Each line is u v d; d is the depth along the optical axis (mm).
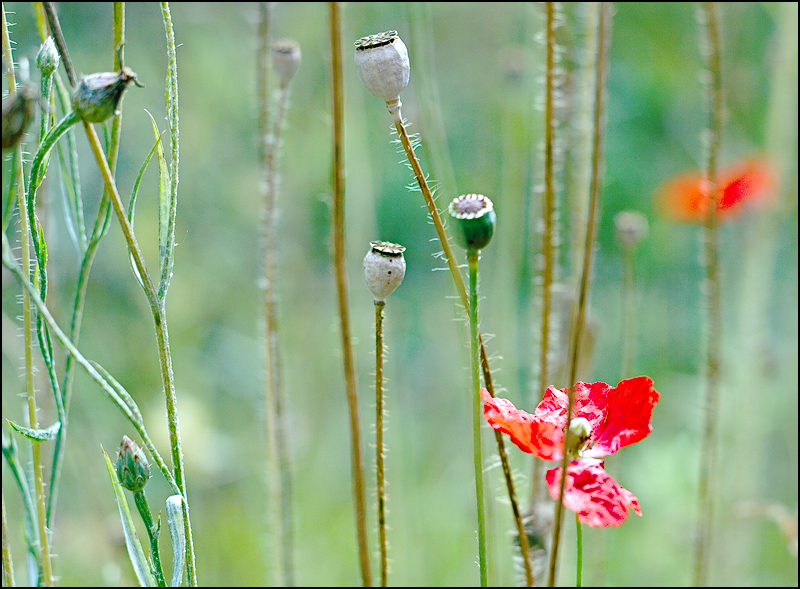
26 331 1169
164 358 1138
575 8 1472
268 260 1297
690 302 3182
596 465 1151
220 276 2625
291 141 2510
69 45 2580
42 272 1156
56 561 1749
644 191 3381
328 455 2369
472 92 2598
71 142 1184
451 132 2729
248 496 2129
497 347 1808
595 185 1173
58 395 1162
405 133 1141
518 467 1476
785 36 2129
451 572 2041
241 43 2760
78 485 1771
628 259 1530
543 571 1261
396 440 2016
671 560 2186
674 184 2350
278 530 1306
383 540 1182
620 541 2238
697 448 2256
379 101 2336
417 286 3150
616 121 3461
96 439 1797
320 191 2705
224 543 2004
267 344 1298
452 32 2672
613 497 1146
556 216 1265
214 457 2076
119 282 2436
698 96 3336
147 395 2279
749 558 2094
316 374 2391
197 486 2070
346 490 2350
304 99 2537
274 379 1299
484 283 1900
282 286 2412
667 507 2289
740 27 2568
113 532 1492
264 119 1310
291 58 1290
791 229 2711
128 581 1466
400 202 3221
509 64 1797
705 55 1388
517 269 1813
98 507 1697
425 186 1144
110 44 2613
